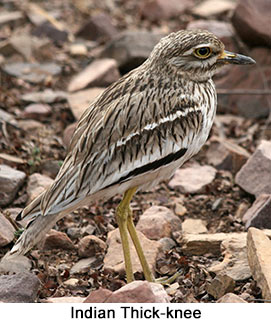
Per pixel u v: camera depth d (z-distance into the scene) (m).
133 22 21.09
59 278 9.98
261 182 12.02
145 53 17.31
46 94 16.14
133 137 9.16
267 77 16.33
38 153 13.00
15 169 12.58
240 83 16.41
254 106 16.02
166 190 12.74
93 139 9.14
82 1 22.14
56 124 15.11
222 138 14.57
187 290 9.68
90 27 19.86
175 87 9.46
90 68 17.19
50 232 10.70
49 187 9.15
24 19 20.30
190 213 12.02
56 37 19.55
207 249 10.58
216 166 13.55
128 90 9.40
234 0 22.12
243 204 12.12
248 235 9.95
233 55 9.86
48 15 20.86
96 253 10.57
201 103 9.60
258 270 9.45
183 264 10.29
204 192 12.62
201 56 9.53
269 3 16.69
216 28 18.62
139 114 9.21
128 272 9.70
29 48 18.25
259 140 14.83
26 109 15.33
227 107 16.17
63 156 13.46
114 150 9.11
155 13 21.12
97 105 9.51
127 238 9.71
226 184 12.87
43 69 17.48
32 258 10.42
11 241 10.56
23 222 11.02
